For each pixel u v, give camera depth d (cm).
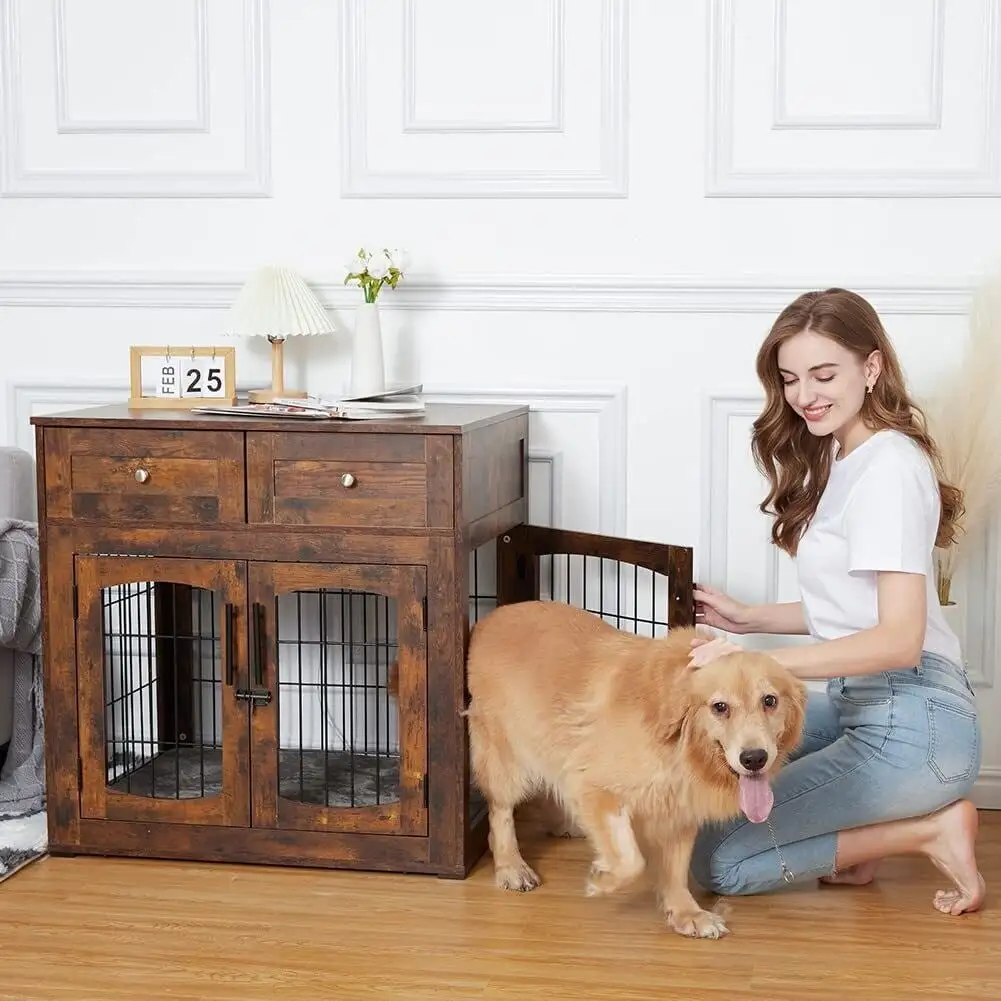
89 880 254
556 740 234
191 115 319
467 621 254
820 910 240
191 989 208
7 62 322
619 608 309
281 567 255
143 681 322
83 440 260
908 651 215
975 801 304
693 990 207
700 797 218
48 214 324
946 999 204
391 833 256
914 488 221
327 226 316
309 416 259
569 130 307
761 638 307
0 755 308
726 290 301
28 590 290
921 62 295
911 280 296
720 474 307
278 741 259
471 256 312
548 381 310
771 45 298
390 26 309
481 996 205
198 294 319
